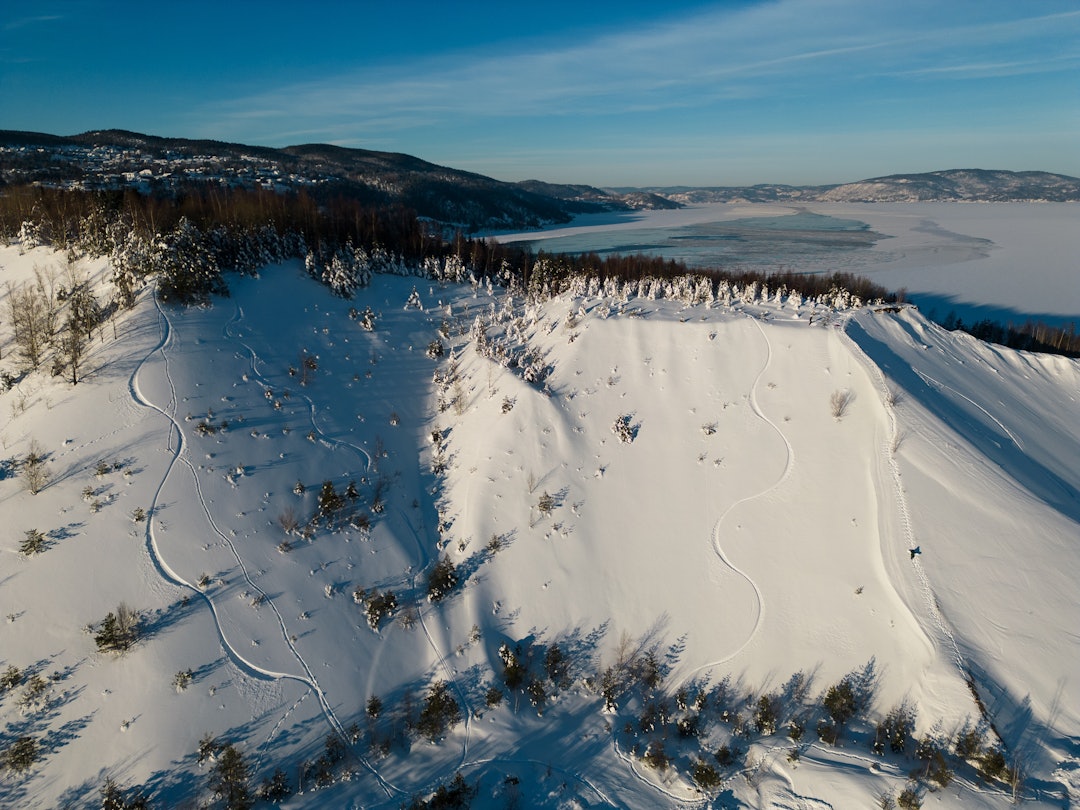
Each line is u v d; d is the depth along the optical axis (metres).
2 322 72.31
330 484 59.22
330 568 54.25
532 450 66.44
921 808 37.47
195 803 38.66
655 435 68.56
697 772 41.84
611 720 47.28
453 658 51.06
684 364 75.44
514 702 48.28
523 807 40.44
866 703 46.19
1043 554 50.06
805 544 56.00
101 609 45.66
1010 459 61.97
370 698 47.16
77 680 42.25
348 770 41.94
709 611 54.03
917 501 54.28
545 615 54.62
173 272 74.12
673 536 59.62
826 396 67.75
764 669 49.75
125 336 67.38
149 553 49.53
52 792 38.31
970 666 43.84
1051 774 38.50
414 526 61.56
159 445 57.16
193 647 45.34
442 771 43.03
